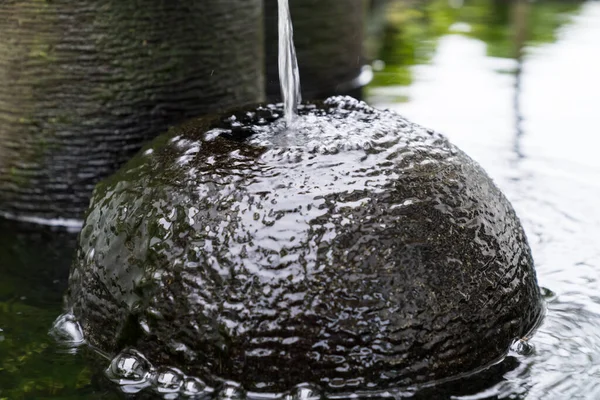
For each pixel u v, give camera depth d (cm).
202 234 288
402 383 277
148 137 446
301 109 360
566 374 291
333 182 293
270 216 284
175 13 434
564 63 772
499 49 842
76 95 436
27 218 459
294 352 272
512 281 306
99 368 303
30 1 425
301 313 271
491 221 309
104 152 444
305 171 297
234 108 363
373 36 929
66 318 338
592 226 439
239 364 275
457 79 732
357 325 272
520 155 545
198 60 446
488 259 297
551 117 621
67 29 427
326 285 273
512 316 304
